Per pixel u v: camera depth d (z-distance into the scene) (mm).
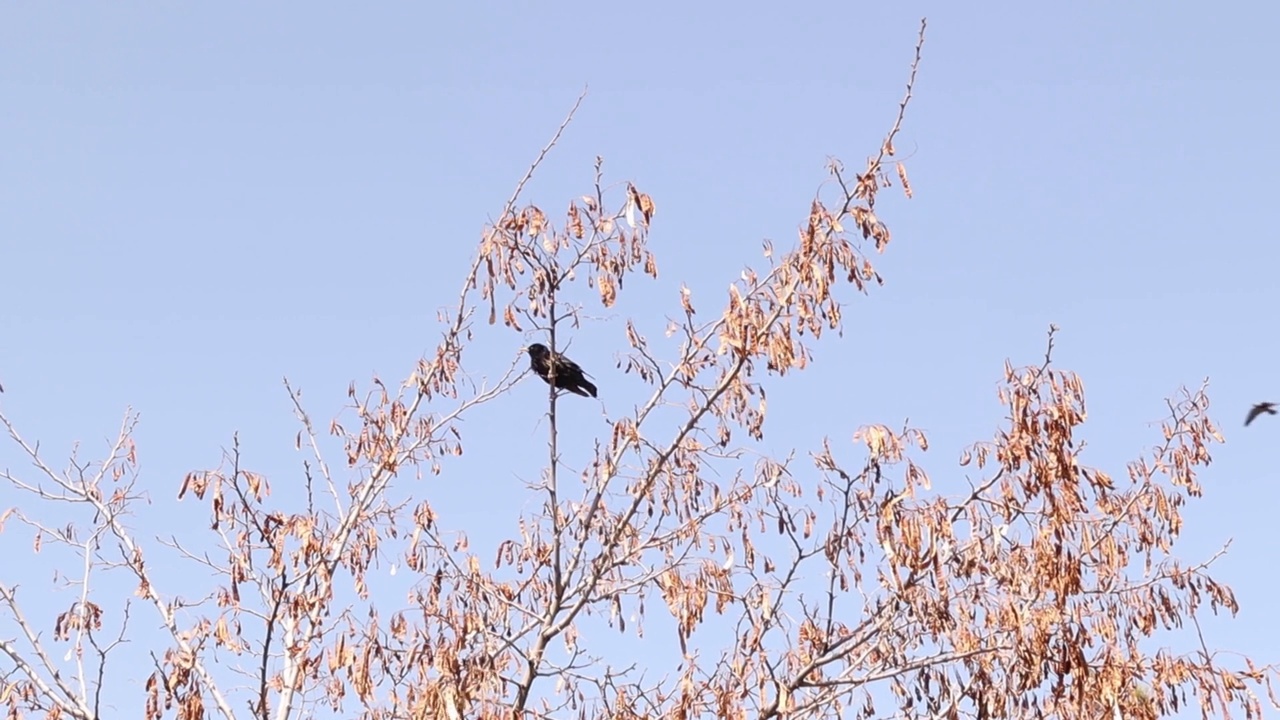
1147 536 14500
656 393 14969
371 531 14883
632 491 15172
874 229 14312
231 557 14375
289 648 13961
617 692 14039
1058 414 13453
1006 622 13555
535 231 15062
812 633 14352
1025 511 13758
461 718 12867
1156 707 13641
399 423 15992
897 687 14281
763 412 14820
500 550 15422
